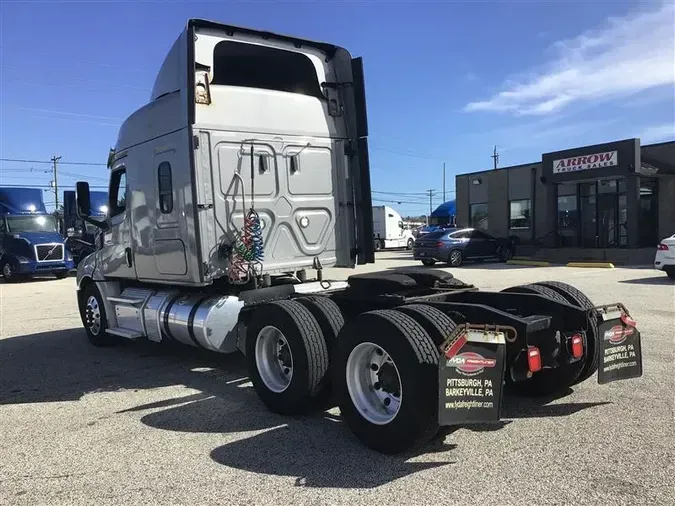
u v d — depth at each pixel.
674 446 4.14
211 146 6.08
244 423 5.02
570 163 23.53
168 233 6.54
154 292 7.43
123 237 7.60
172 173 6.37
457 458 4.06
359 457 4.17
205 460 4.20
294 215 6.69
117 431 4.90
